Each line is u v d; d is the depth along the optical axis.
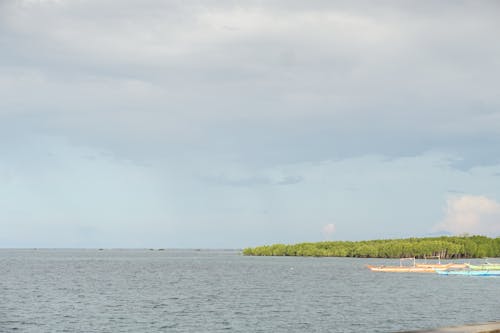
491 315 80.62
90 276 168.38
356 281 148.38
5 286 128.50
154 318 76.94
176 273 187.25
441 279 155.50
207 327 69.56
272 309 86.69
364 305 92.06
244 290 120.06
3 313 81.88
